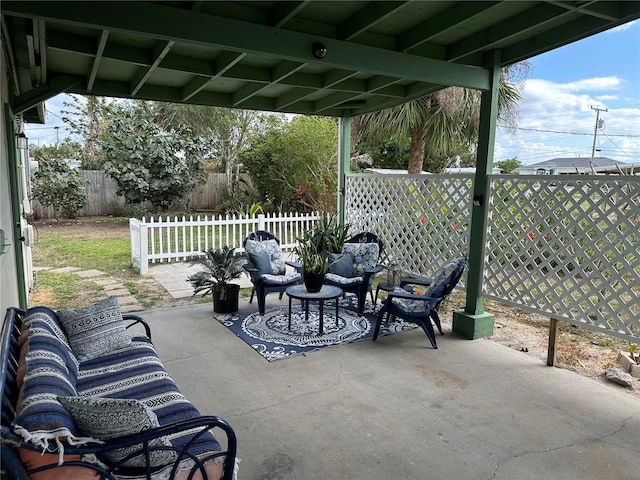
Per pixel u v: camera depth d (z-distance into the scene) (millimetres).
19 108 4191
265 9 3129
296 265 5039
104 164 11625
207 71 4156
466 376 3316
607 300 3344
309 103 6184
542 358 3703
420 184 5406
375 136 8852
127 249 8414
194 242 8508
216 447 1752
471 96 7809
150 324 4402
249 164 12242
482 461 2293
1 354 1876
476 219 4246
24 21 2861
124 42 3609
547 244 3713
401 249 5844
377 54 3482
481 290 4242
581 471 2225
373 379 3240
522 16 3316
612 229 3299
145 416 1543
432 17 3383
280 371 3357
